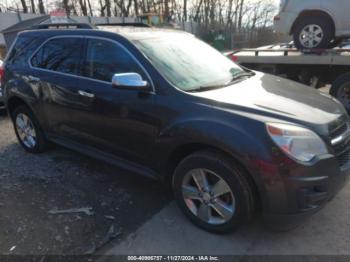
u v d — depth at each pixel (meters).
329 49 5.93
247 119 2.36
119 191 3.42
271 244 2.59
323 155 2.33
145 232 2.75
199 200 2.72
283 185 2.26
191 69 3.11
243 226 2.76
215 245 2.59
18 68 4.24
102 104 3.20
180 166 2.74
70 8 31.28
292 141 2.26
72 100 3.52
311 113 2.53
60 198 3.30
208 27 32.81
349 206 3.08
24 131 4.54
